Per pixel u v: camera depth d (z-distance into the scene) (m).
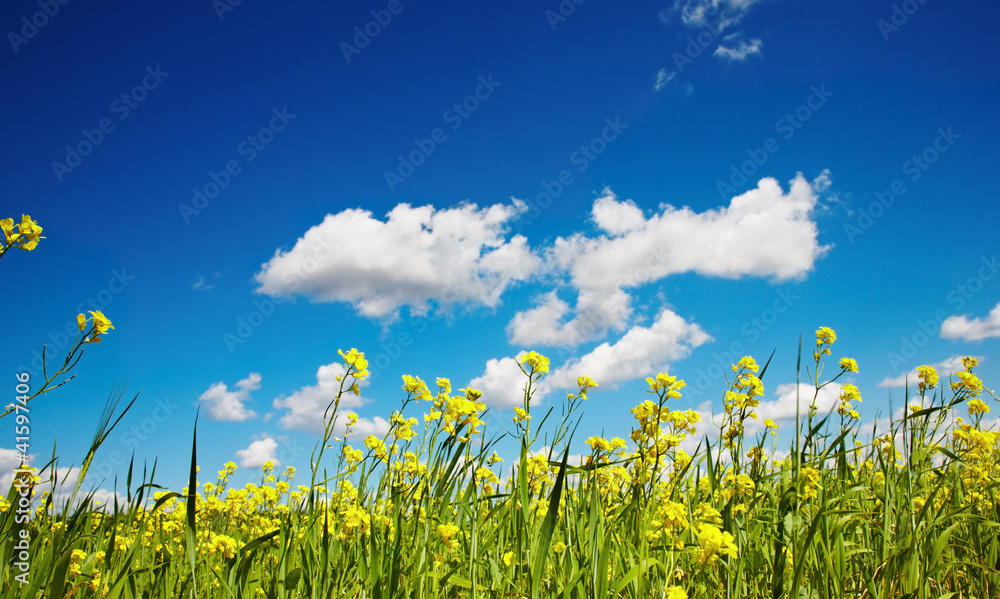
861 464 4.01
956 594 2.64
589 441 3.30
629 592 2.44
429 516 2.84
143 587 2.85
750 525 3.10
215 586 2.99
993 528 3.04
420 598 2.45
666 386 3.17
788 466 3.25
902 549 2.48
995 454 3.44
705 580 2.69
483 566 2.72
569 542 2.73
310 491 2.80
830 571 2.37
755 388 3.47
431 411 3.21
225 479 6.18
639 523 3.12
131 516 2.71
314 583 2.54
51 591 2.17
